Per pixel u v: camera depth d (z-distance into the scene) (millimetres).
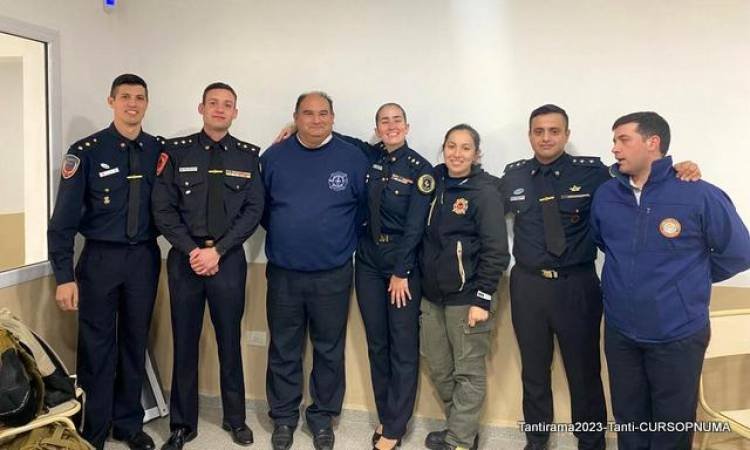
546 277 2270
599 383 2371
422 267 2398
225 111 2371
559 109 2229
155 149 2484
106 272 2352
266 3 2764
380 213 2410
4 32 2307
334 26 2693
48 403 1924
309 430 2717
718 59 2314
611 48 2412
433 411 2715
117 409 2568
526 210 2312
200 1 2832
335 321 2533
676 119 2375
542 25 2475
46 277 2557
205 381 2963
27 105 2521
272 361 2594
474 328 2342
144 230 2414
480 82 2557
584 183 2230
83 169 2289
